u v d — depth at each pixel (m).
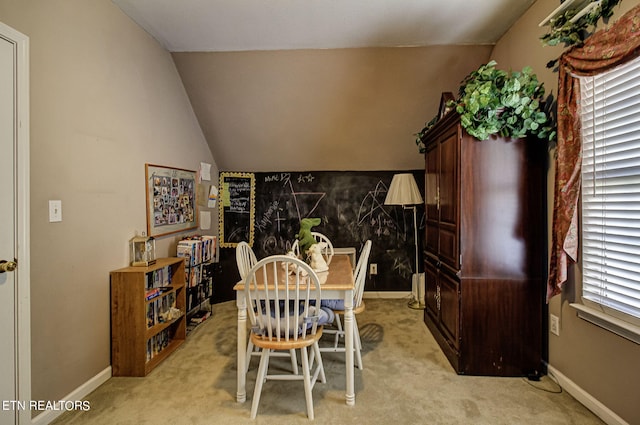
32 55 1.64
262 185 4.04
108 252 2.16
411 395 1.92
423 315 3.32
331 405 1.83
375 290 4.01
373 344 2.62
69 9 1.86
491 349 2.13
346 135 3.63
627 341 1.55
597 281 1.73
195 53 2.97
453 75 3.06
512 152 2.10
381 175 4.00
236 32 2.62
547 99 2.11
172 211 3.00
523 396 1.90
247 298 1.75
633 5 1.49
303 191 4.04
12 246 1.54
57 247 1.78
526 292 2.12
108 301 2.15
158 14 2.36
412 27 2.56
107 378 2.11
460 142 2.12
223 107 3.39
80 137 1.94
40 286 1.68
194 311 3.22
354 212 4.02
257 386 1.72
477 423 1.68
